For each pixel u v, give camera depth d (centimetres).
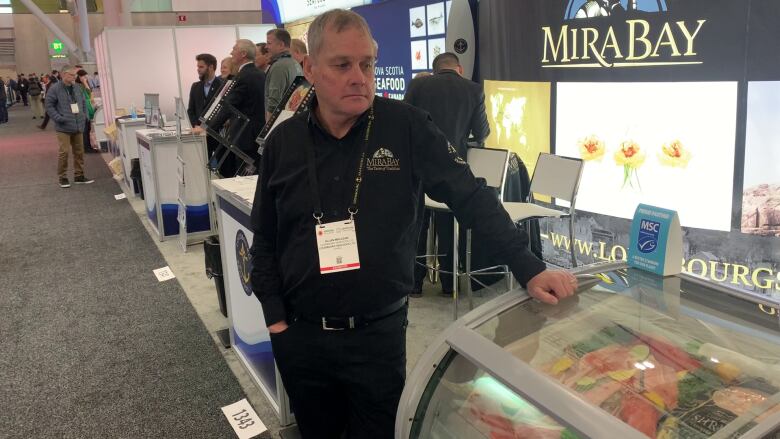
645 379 96
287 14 797
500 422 97
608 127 322
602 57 318
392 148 134
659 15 287
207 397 252
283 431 223
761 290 269
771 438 79
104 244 492
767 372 96
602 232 337
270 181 142
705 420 85
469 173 139
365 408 149
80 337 315
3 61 2984
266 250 151
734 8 259
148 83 841
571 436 88
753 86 258
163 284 394
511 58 379
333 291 136
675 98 287
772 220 261
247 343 262
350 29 125
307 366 148
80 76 1030
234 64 507
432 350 112
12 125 1672
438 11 442
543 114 360
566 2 332
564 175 300
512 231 132
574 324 112
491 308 118
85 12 1557
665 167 298
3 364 287
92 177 811
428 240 375
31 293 384
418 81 343
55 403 251
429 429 108
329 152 134
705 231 286
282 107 293
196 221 498
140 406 246
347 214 134
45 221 576
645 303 118
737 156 268
